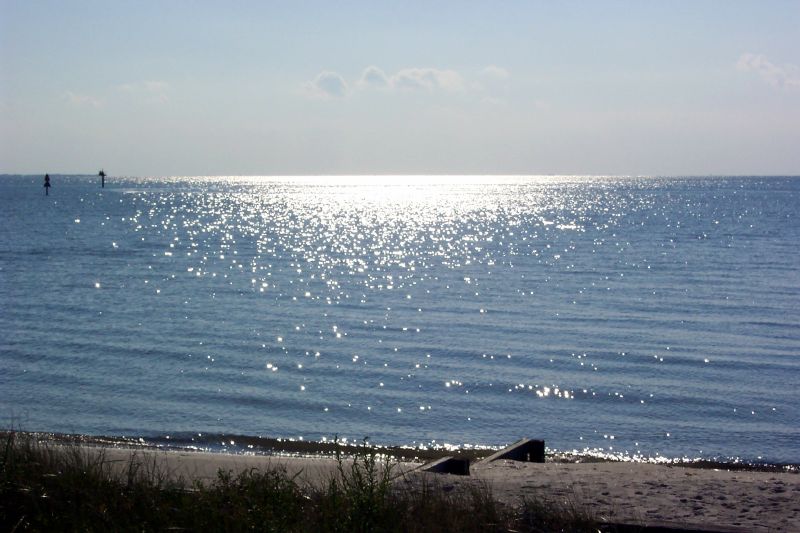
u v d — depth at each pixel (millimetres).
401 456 14125
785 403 18578
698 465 14172
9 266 46469
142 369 21281
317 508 7156
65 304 32688
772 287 38531
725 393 19391
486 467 10477
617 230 79375
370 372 21297
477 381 20422
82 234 72250
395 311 32062
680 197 168125
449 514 7168
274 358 22844
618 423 17078
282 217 105875
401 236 75500
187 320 29375
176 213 110125
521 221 97062
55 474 7859
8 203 128875
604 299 35188
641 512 7777
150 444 14852
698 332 27250
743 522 7520
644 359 23062
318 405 18078
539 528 7188
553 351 24094
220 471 7758
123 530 6711
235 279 42812
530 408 18125
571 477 9578
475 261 52594
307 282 41906
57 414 16984
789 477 10016
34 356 22562
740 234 71750
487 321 29594
